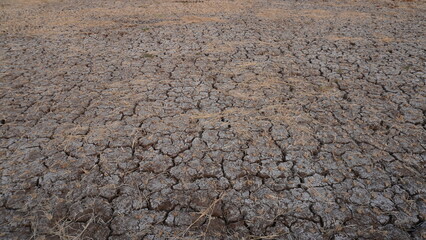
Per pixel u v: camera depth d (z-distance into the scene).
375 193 2.08
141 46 4.83
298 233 1.84
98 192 2.12
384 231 1.83
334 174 2.25
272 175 2.26
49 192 2.12
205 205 2.03
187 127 2.80
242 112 3.00
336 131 2.71
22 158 2.42
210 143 2.59
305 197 2.07
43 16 6.74
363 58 4.22
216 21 6.17
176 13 6.89
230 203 2.04
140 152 2.50
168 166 2.35
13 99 3.27
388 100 3.16
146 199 2.07
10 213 1.96
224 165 2.35
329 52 4.46
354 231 1.84
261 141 2.60
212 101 3.22
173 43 4.95
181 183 2.20
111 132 2.73
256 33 5.38
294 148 2.51
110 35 5.38
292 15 6.59
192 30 5.60
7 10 7.37
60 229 1.86
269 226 1.89
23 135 2.69
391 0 8.03
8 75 3.83
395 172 2.25
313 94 3.31
